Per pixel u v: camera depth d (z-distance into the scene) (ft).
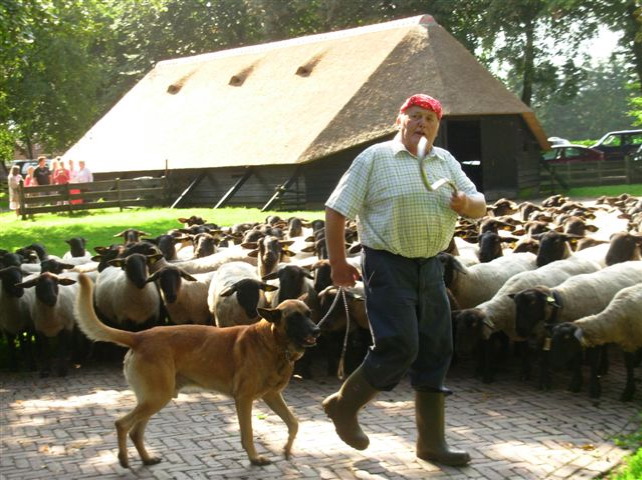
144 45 190.70
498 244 46.80
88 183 108.37
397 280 22.08
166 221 91.25
